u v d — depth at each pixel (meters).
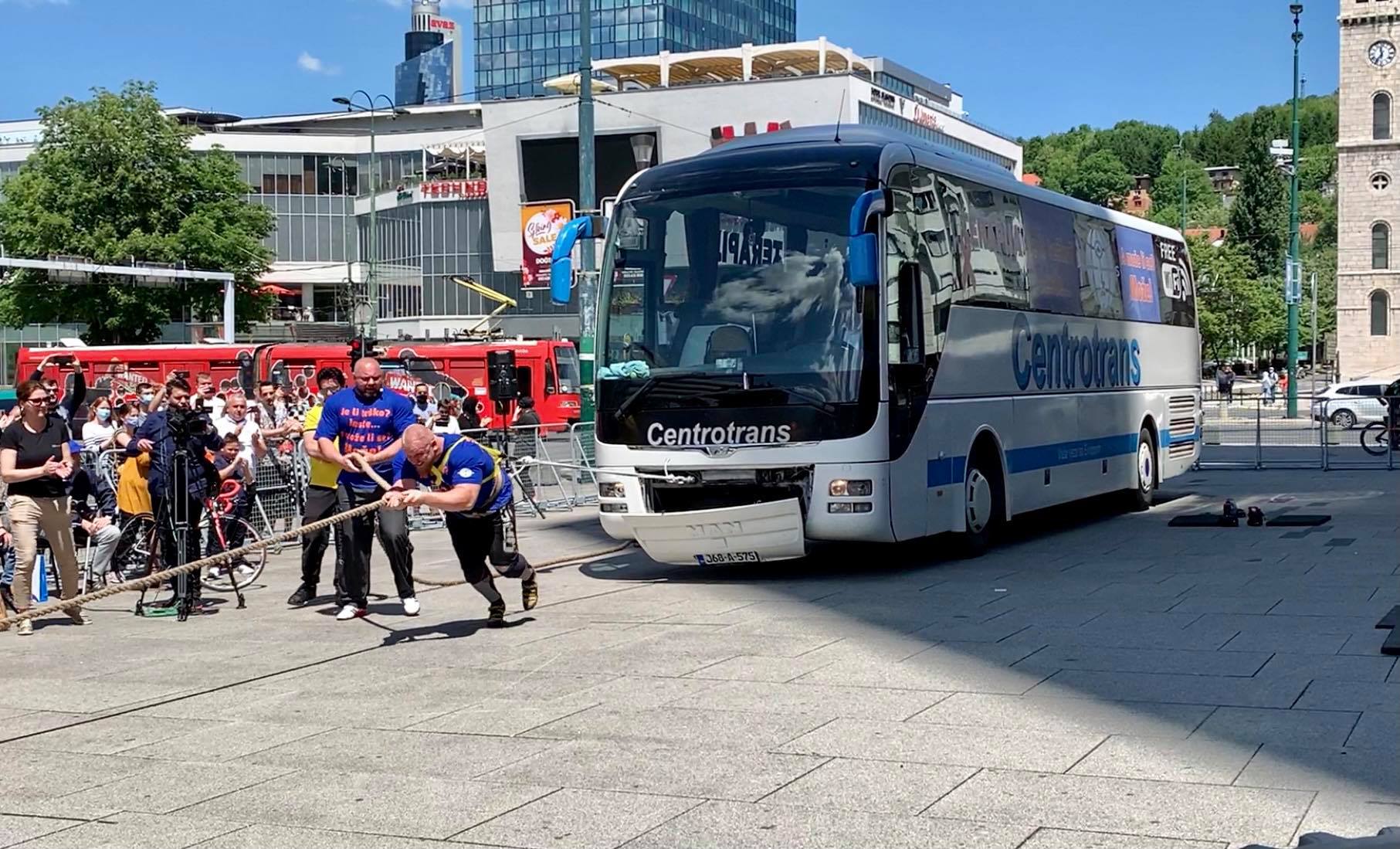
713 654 10.02
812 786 6.56
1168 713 7.84
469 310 80.38
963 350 15.19
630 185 14.56
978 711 8.02
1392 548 15.19
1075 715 7.86
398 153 89.12
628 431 14.02
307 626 12.00
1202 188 166.12
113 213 61.59
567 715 8.17
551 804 6.37
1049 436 17.50
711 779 6.72
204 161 63.53
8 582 12.40
